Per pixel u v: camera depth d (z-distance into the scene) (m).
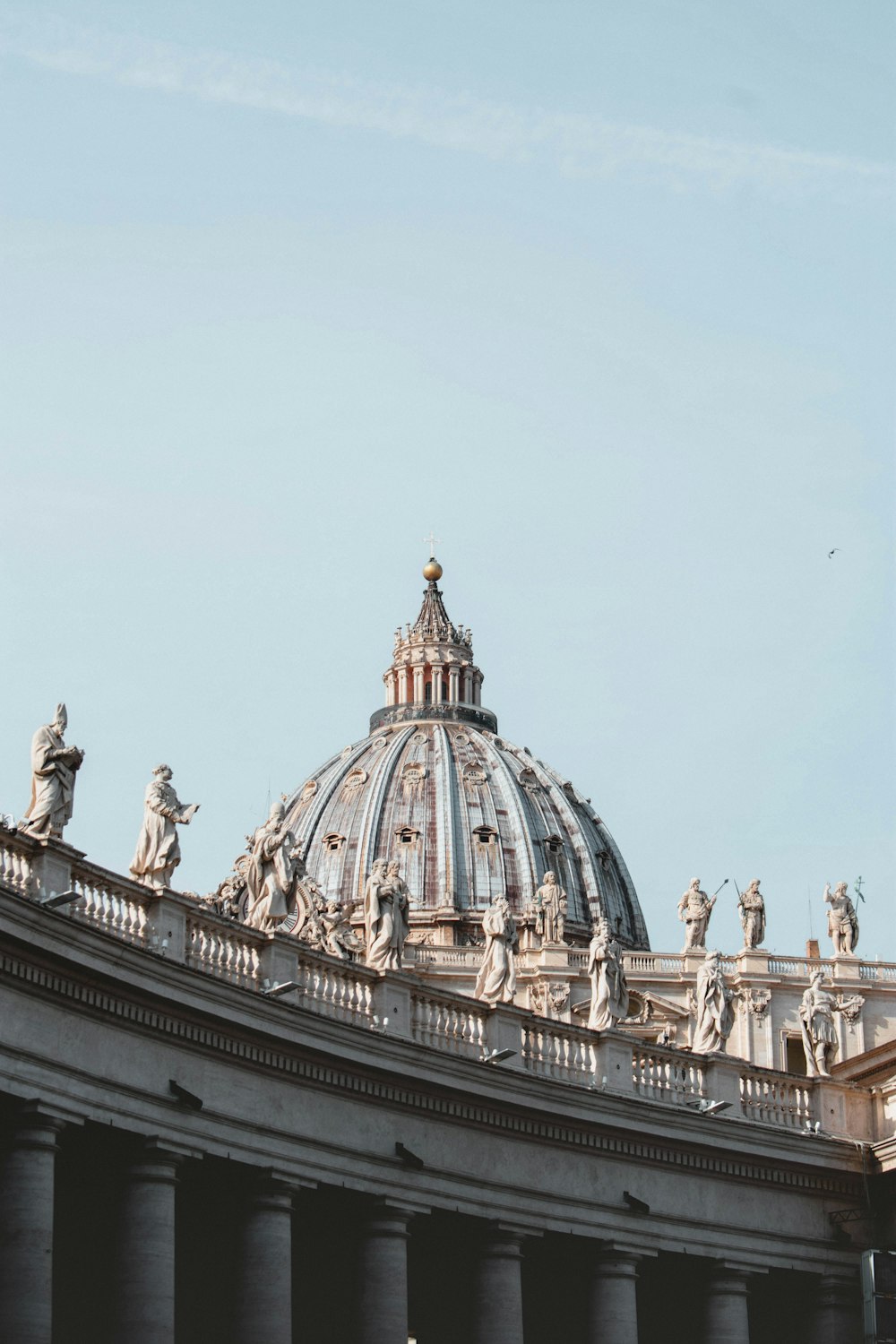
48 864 65.50
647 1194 85.75
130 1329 66.31
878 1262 85.00
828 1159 92.19
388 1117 76.81
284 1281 71.31
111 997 66.44
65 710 67.06
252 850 78.00
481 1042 82.69
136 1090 67.25
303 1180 72.81
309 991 76.31
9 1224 62.47
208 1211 76.88
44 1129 63.66
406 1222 76.44
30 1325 61.66
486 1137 80.31
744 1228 88.75
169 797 72.62
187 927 72.12
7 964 62.72
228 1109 70.75
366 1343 74.75
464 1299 83.44
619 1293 83.50
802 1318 91.94
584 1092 83.00
